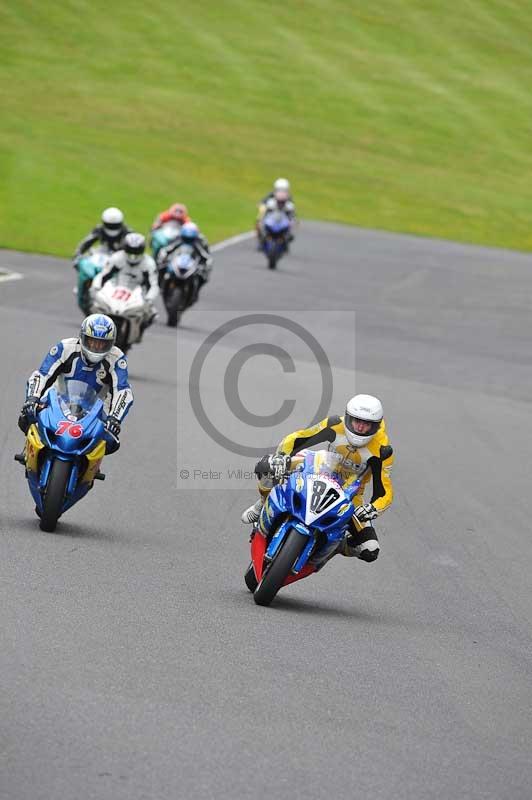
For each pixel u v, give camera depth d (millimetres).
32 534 32500
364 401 29688
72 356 34875
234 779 18281
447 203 199750
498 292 121062
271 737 20156
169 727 19984
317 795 18109
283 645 25641
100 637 24312
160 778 17984
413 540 37906
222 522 37062
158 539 34031
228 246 141000
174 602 27750
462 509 42688
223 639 25406
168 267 84562
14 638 23484
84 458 33719
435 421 59781
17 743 18562
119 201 157750
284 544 28969
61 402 34562
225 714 20938
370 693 23234
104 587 28156
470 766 20109
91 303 65000
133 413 52312
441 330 95188
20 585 27312
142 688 21656
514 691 24703
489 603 31859
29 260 111875
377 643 26875
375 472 30562
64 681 21469
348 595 31375
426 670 25312
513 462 52000
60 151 186000
